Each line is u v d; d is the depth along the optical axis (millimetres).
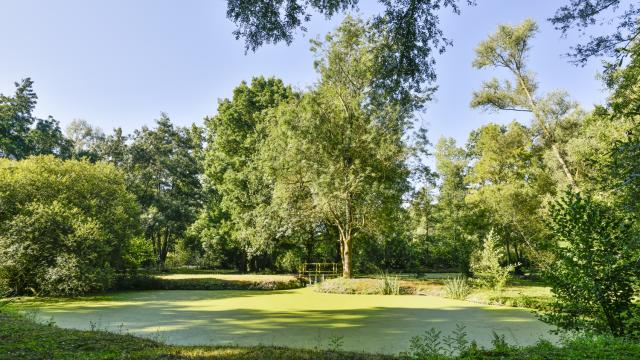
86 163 21031
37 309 12586
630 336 5879
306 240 27625
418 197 21812
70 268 16234
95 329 9336
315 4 7066
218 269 37219
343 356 5961
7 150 32188
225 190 29375
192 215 37312
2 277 16203
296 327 9797
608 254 6047
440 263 40125
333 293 18469
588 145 17328
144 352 6098
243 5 6914
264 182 25078
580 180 19984
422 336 8703
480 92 25922
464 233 31750
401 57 7211
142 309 13062
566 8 7250
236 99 29984
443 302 14906
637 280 6004
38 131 35531
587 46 7309
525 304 13391
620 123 14664
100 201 20453
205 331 9273
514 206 25641
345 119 20281
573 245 6336
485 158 29828
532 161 27766
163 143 39594
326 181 18984
